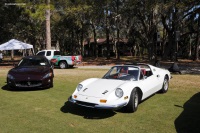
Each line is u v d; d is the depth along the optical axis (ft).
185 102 25.64
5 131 17.70
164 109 23.08
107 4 97.50
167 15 100.07
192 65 86.38
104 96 20.36
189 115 21.24
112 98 20.33
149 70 27.48
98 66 80.89
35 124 19.13
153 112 22.17
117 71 25.73
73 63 71.51
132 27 132.67
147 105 24.52
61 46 214.28
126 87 21.53
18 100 26.89
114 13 106.32
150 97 27.96
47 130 17.88
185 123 19.26
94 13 100.73
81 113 22.00
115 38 178.09
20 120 20.08
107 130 17.88
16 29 108.58
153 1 75.97
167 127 18.40
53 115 21.42
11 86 31.40
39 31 145.38
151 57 101.50
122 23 117.08
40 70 33.14
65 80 40.70
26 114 21.72
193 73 55.52
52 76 33.47
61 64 71.15
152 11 88.38
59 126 18.69
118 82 22.94
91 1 95.20
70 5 97.25
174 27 104.63
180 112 22.12
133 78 24.22
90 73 50.96
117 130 17.87
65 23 140.77
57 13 127.44
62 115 21.42
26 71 32.55
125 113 21.93
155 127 18.43
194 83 36.81
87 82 23.73
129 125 18.89
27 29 116.37
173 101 26.08
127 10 94.68
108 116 21.11
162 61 109.19
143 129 18.04
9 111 22.66
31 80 30.94
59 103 25.50
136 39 192.34
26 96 28.86
